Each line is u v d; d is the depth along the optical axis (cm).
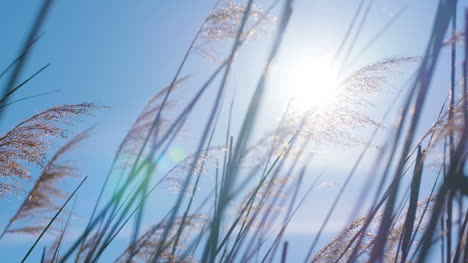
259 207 171
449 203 148
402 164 150
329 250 170
